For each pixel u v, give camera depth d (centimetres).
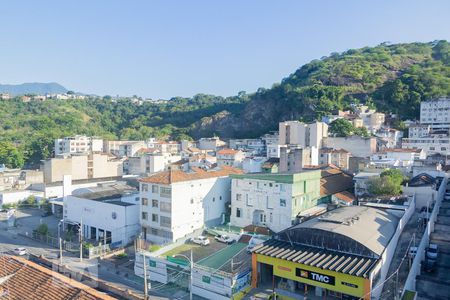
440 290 3878
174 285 4781
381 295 3728
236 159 11825
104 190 8175
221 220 6894
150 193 6278
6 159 14188
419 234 5009
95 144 16600
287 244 4519
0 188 10269
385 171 6962
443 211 6019
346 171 8612
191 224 6319
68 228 7362
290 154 9688
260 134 19925
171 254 5234
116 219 6506
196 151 15050
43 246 6444
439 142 11800
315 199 6494
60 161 11194
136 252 5416
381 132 14200
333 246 4222
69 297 2417
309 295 4175
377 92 18600
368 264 3794
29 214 8725
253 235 5703
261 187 6191
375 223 4769
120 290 2931
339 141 12769
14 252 6003
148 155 12338
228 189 7088
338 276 3753
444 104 15075
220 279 4325
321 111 17650
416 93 16938
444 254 4644
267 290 4338
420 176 6825
